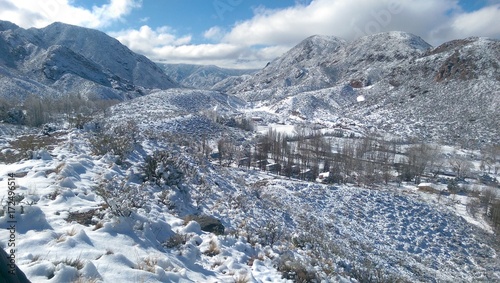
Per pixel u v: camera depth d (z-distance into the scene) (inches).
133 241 264.4
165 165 526.9
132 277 204.2
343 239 986.7
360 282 398.3
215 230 379.2
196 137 2554.1
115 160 542.3
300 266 328.8
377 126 4675.2
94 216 296.8
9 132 1018.7
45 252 214.4
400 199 1699.1
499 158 3058.6
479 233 1478.8
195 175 692.7
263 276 294.2
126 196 350.0
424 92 5693.9
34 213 259.1
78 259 208.1
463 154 3240.7
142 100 4744.1
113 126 984.9
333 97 6786.4
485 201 1847.9
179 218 386.0
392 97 6048.2
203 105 5388.8
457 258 1214.3
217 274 271.4
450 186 2160.4
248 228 447.5
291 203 1350.9
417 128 4416.8
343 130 4116.6
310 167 2294.5
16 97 3796.8
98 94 6171.3
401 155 3016.7
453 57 6058.1
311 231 841.5
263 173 2097.7
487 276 1090.7
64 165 420.2
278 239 437.1
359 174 2236.7
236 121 4050.2
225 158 2235.5
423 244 1279.5
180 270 237.5
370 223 1384.1
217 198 637.9
